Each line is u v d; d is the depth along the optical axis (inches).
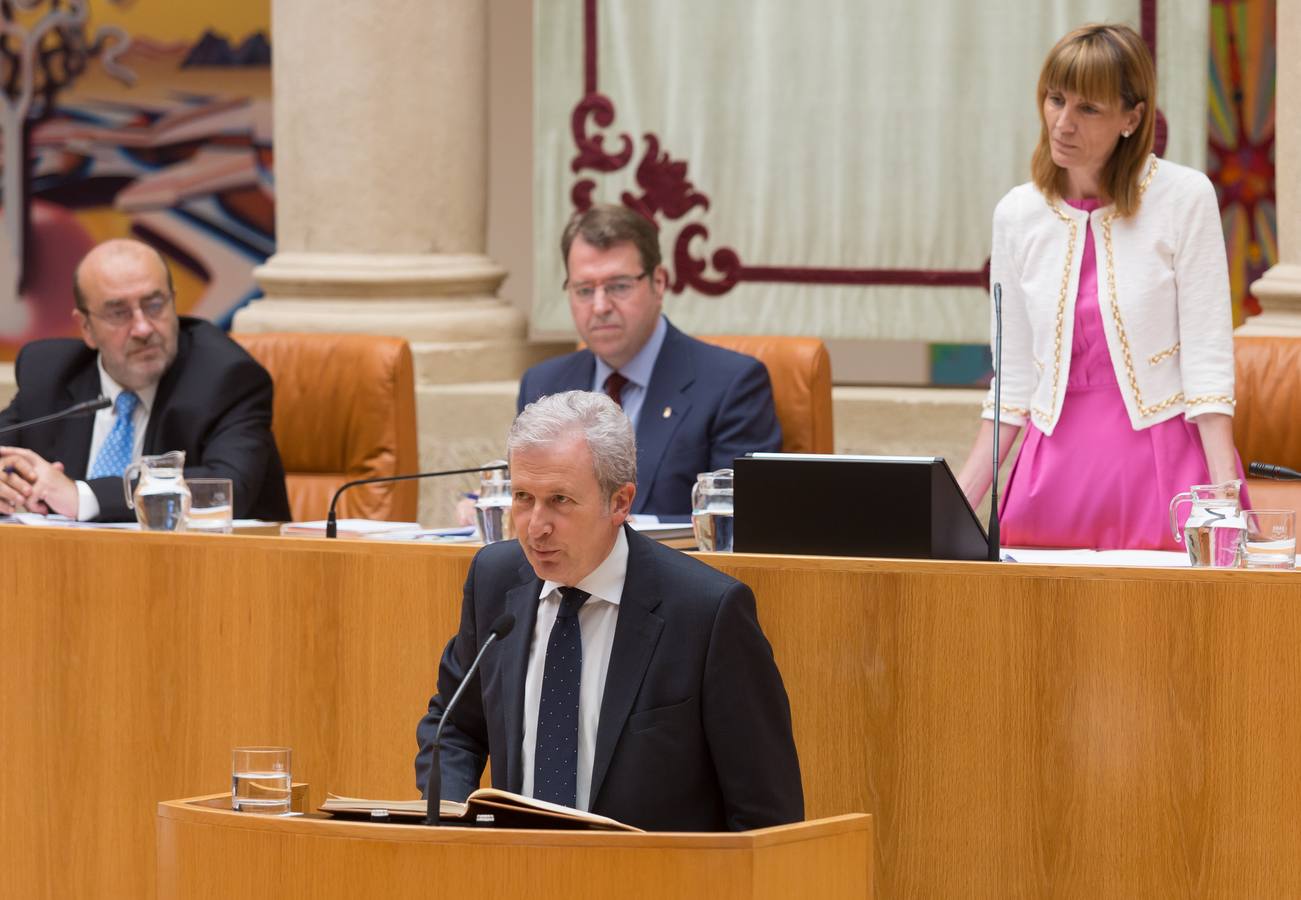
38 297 1305.4
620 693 390.9
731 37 929.5
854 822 354.3
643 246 625.9
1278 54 835.4
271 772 375.6
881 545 437.4
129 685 502.9
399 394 727.7
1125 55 499.5
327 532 514.6
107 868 506.9
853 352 1240.8
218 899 352.2
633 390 637.3
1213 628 413.4
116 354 644.1
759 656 394.0
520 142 1326.3
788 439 662.5
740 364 633.6
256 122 1269.7
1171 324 516.4
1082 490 523.8
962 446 879.7
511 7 1325.0
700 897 330.0
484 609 414.3
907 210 914.7
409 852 336.8
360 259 925.2
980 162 905.5
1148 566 419.8
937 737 431.5
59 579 509.4
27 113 1299.2
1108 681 420.5
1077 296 522.9
